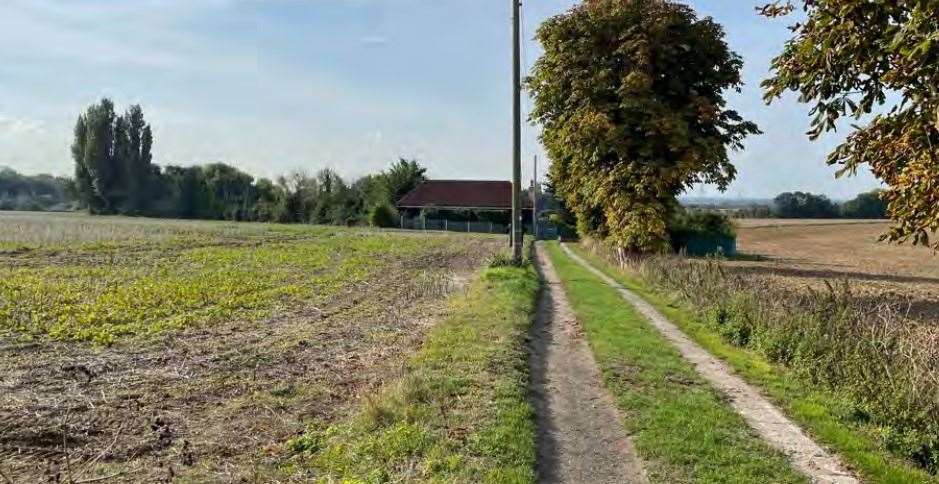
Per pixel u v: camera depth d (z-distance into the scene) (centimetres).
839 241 7112
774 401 845
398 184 8931
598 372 969
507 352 1011
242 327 1253
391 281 2117
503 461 598
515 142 2462
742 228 9069
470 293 1750
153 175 10419
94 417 710
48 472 569
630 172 2572
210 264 2584
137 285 1795
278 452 618
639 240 2616
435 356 972
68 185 10344
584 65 2695
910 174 702
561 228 6506
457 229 7850
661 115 2489
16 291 1619
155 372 901
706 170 2678
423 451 609
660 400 823
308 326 1269
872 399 778
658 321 1451
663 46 2522
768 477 596
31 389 811
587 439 691
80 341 1096
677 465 621
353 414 728
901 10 686
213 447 630
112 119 10025
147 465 586
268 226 7369
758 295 1273
